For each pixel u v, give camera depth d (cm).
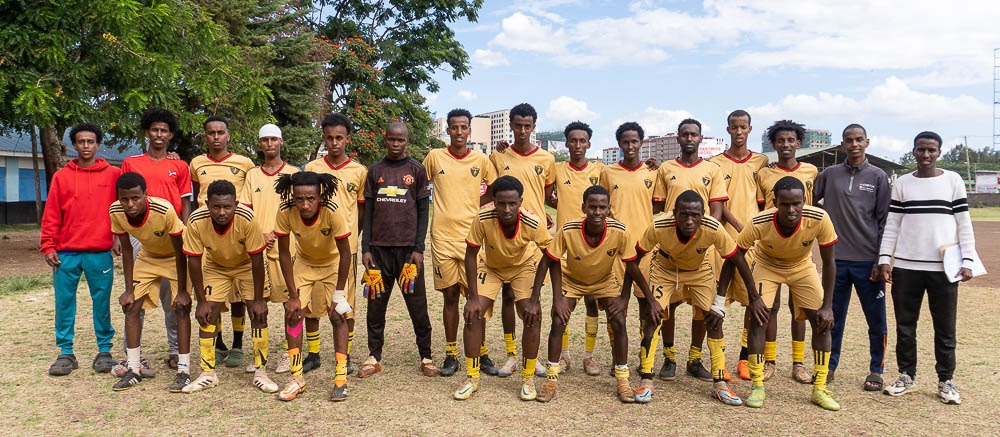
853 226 494
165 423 401
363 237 533
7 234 1806
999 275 1114
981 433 391
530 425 405
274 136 539
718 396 457
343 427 397
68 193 507
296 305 460
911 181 474
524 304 473
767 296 465
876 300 488
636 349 614
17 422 398
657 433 392
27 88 952
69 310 516
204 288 480
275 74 1977
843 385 494
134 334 484
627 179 565
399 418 415
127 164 534
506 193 432
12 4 997
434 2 2491
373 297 522
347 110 2345
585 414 427
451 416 420
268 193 540
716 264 550
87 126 518
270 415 418
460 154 544
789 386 495
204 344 477
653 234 455
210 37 1312
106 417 409
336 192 523
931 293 460
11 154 2369
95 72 1093
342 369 458
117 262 1159
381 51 2512
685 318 752
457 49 2684
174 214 480
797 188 421
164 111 544
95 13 1016
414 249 537
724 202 552
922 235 461
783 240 443
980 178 6588
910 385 473
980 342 616
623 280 507
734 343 634
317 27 2553
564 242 456
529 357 458
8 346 582
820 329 444
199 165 565
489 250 474
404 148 536
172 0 1202
